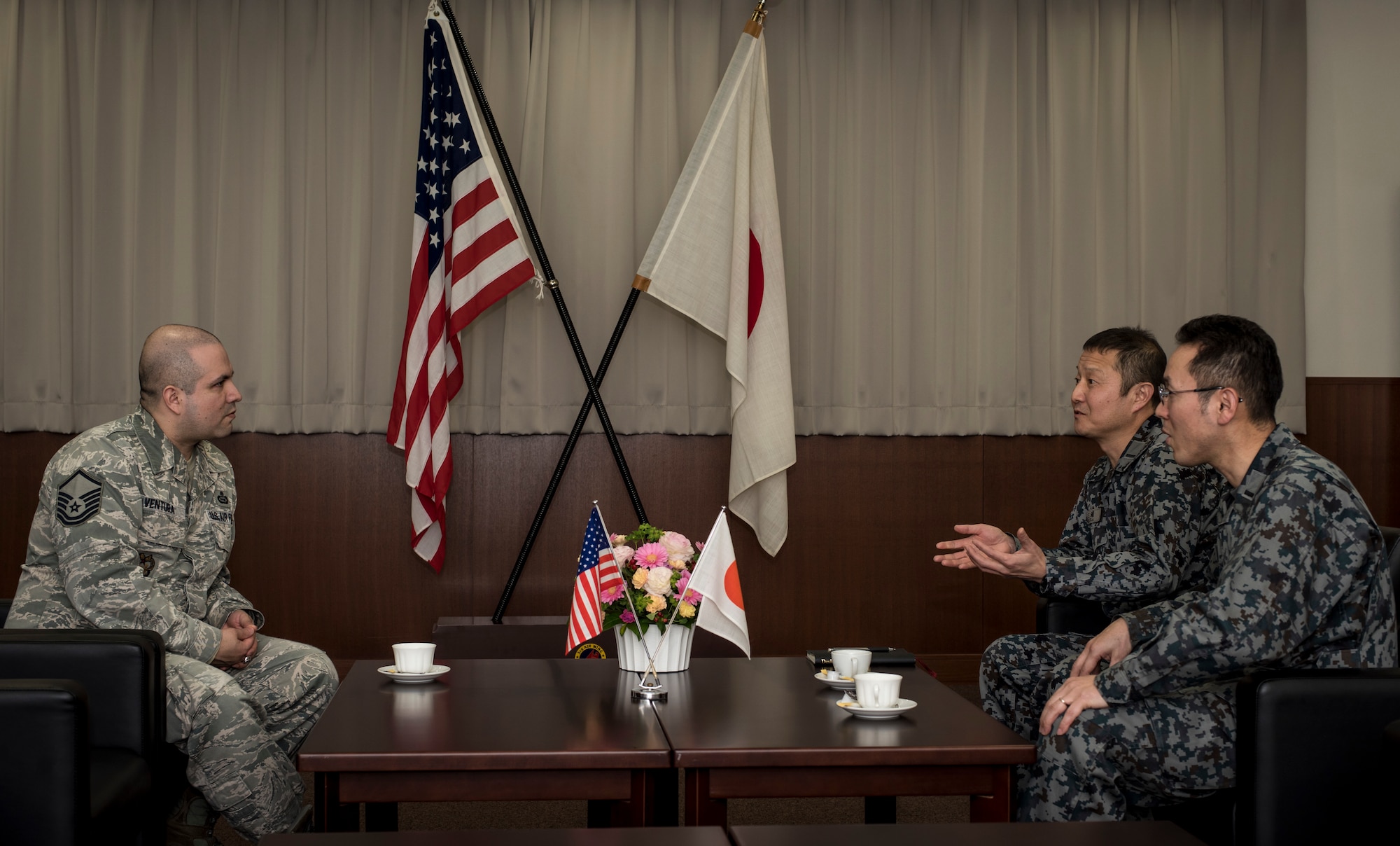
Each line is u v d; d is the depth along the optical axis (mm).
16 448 3877
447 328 3824
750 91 3844
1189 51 4289
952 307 4219
